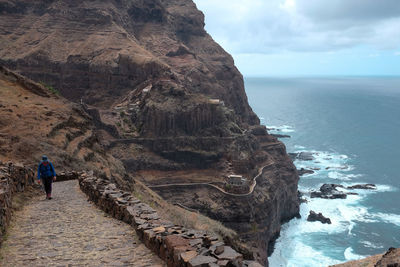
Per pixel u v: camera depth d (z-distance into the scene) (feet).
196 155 494.18
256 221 409.28
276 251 393.50
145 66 636.89
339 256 362.53
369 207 481.05
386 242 386.11
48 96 201.46
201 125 517.55
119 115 554.87
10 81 200.64
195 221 87.30
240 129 537.24
